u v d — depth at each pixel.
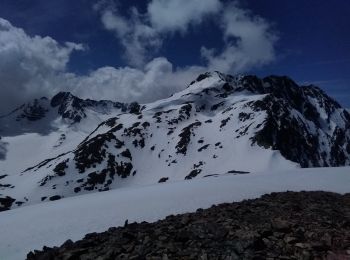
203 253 18.91
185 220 26.69
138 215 39.44
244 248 18.73
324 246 18.52
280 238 20.36
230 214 28.20
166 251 19.92
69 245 24.16
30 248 32.62
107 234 26.33
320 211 27.89
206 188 54.97
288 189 52.59
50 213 48.97
